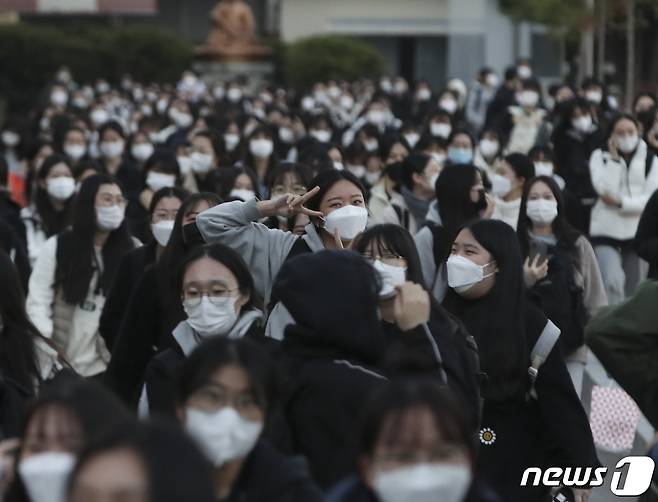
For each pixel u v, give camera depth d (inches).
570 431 565.3
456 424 343.9
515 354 566.3
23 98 4756.4
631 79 2714.1
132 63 4820.4
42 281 800.9
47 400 381.7
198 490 301.9
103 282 802.2
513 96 2306.8
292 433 453.4
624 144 1117.7
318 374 450.9
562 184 1170.0
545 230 805.9
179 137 1705.2
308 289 457.4
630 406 772.6
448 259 580.7
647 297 511.5
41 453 377.7
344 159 1270.9
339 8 5492.1
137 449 304.2
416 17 5462.6
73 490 306.5
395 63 5595.5
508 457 569.6
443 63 5561.0
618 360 513.3
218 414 389.7
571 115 1369.3
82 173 1116.5
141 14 5531.5
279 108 2370.8
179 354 521.0
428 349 479.2
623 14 2930.6
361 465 354.6
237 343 396.5
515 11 3892.7
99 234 814.5
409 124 1603.1
